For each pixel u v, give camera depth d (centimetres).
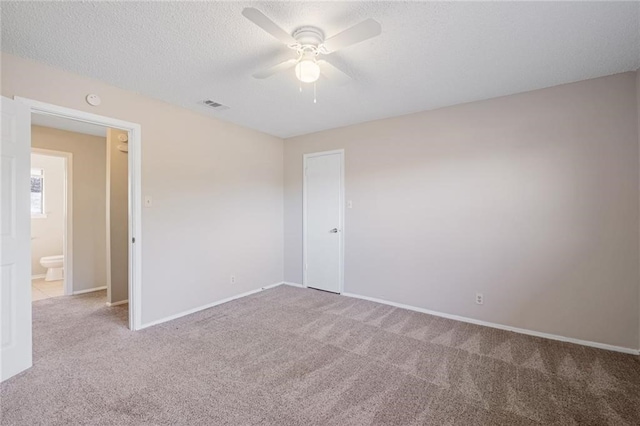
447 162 334
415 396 194
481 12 176
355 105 331
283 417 174
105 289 453
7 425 165
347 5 171
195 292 352
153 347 260
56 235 541
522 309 294
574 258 271
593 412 179
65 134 423
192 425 167
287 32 188
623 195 253
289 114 363
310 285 454
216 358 241
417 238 354
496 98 306
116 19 182
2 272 206
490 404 186
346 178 413
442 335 287
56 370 221
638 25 186
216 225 377
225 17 181
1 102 205
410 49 216
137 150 297
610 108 256
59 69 244
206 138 365
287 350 256
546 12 175
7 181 209
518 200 295
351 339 278
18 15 177
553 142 279
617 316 256
